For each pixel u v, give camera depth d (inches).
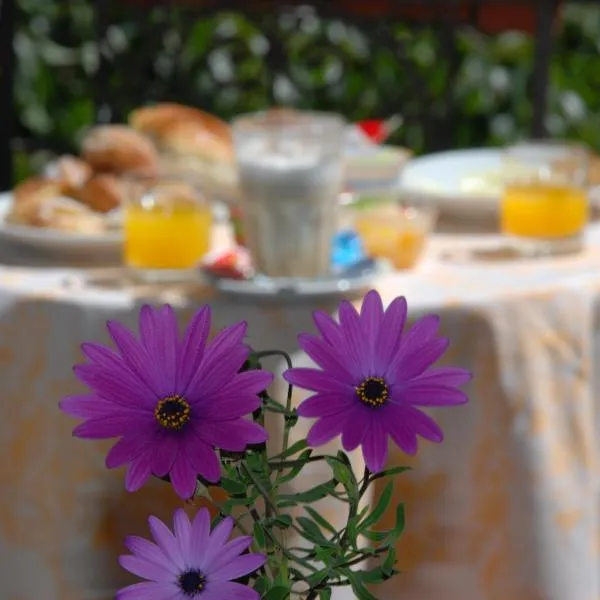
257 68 156.7
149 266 71.7
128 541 51.9
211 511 63.4
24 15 152.6
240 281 69.5
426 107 123.4
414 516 68.6
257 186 70.3
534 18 112.1
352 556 52.6
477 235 80.2
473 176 85.4
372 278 68.9
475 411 68.6
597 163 83.8
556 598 70.2
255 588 52.4
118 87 124.3
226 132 84.2
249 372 52.1
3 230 75.4
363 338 52.8
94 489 68.4
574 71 172.6
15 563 69.4
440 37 122.1
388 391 52.5
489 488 68.9
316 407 52.2
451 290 69.9
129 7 123.7
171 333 52.4
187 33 138.2
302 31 158.4
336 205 71.0
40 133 154.8
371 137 84.7
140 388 52.2
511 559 69.4
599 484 71.8
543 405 69.5
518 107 168.6
